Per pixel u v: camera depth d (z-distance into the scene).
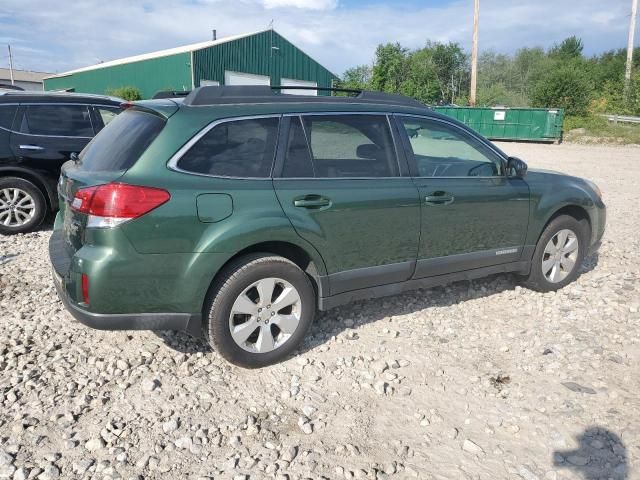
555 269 5.19
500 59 65.00
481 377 3.68
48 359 3.83
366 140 4.07
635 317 4.66
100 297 3.24
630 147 25.50
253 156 3.63
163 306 3.38
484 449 2.98
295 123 3.81
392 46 47.47
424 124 4.40
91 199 3.24
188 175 3.40
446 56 61.91
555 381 3.63
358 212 3.88
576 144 27.19
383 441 3.04
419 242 4.22
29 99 7.06
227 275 3.53
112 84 42.53
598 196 5.46
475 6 31.19
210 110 3.59
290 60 39.25
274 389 3.54
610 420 3.20
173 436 3.05
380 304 4.91
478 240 4.57
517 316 4.71
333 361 3.88
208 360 3.86
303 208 3.69
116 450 2.92
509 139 28.50
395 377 3.67
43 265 5.86
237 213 3.48
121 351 3.96
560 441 3.03
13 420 3.15
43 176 7.09
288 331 3.80
